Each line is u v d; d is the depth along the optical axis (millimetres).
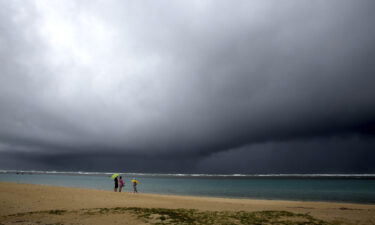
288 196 47250
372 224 14008
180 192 57094
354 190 66438
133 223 13039
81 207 19109
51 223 12797
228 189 70875
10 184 31172
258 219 14750
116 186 34531
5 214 15539
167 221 13633
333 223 14031
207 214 16219
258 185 99875
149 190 63312
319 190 66875
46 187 30453
